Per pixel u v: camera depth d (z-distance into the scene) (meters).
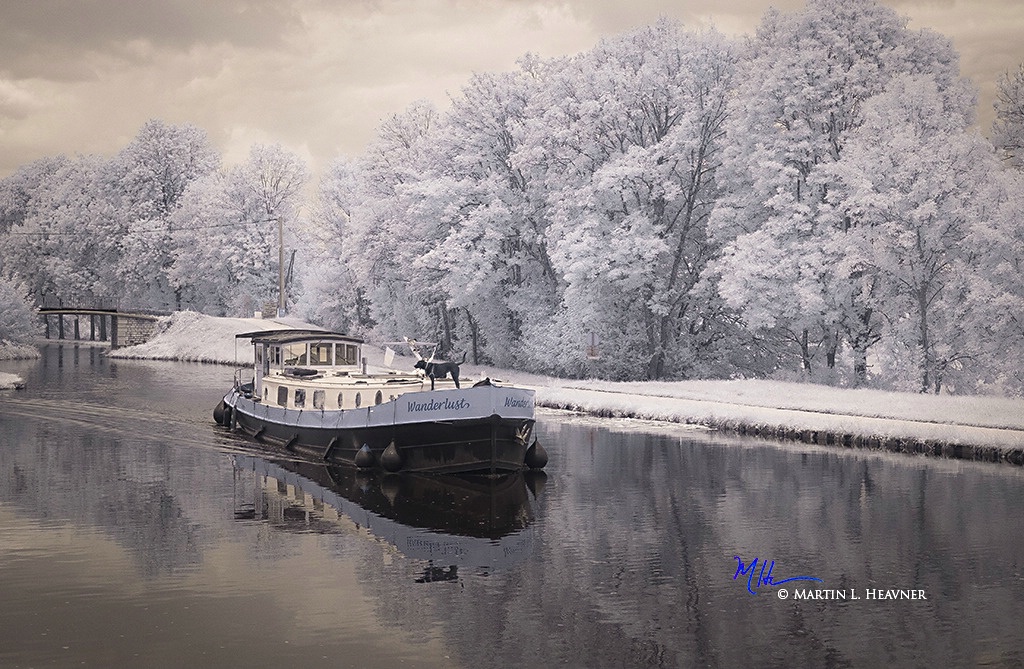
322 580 24.08
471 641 20.23
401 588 23.55
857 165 56.22
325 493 33.84
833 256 57.62
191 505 32.06
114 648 19.64
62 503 32.28
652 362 67.81
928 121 57.22
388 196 92.00
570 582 24.11
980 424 41.97
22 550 26.58
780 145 60.16
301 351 46.00
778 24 63.88
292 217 117.38
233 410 49.22
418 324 90.62
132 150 135.00
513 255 79.12
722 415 47.78
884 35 62.09
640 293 67.25
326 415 39.38
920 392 53.91
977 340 52.72
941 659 19.53
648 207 68.25
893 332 56.56
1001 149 62.66
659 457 40.16
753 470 37.28
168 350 102.00
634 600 22.84
